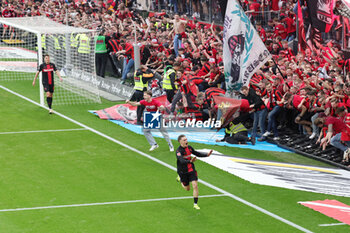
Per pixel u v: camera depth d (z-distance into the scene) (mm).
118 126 38344
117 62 49156
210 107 36812
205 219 24109
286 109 35594
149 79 38688
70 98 45281
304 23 39719
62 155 32156
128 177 28984
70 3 68125
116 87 46531
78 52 48125
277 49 42219
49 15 66875
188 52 43031
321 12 38312
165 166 30766
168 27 52344
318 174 30109
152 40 47531
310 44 39281
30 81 51250
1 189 26938
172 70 37812
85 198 26078
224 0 48281
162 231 22797
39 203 25359
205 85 39625
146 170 30109
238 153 33406
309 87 33812
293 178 29344
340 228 23531
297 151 33562
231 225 23578
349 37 38000
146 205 25438
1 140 34656
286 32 45219
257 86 35375
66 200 25797
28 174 29062
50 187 27344
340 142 31312
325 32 38344
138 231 22734
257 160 32219
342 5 37875
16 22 50062
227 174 29750
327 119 31688
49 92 40375
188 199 26281
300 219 24391
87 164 30797
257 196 26906
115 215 24219
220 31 45812
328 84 33312
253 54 33844
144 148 33812
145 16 62781
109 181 28375
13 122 38562
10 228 22672
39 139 35000
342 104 31281
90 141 34906
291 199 26625
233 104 34719
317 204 26047
